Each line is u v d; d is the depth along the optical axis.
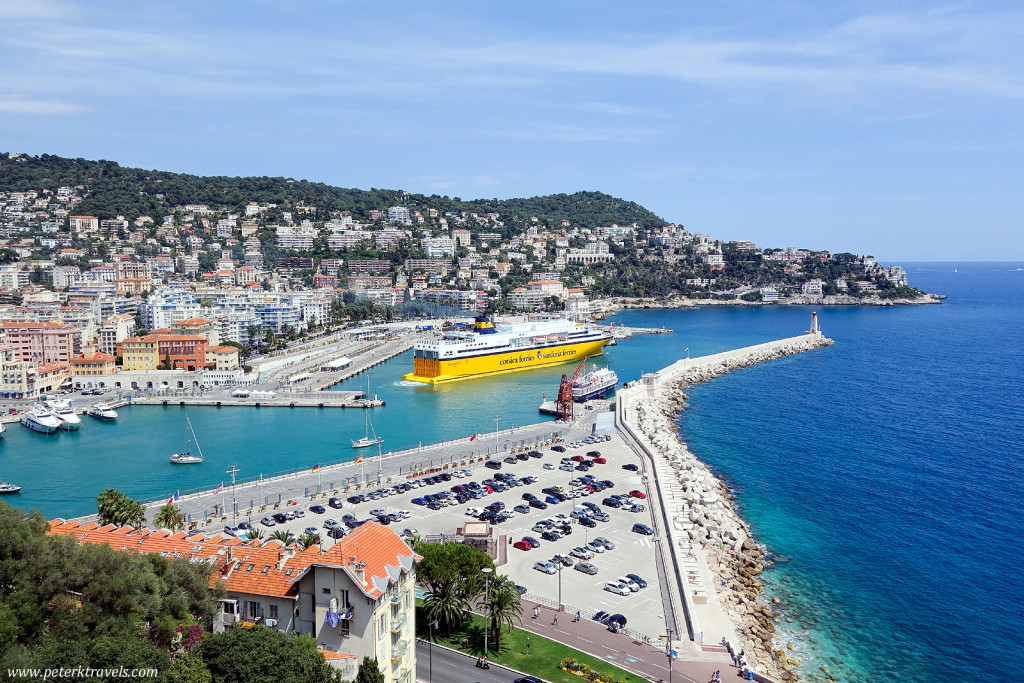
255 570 108.00
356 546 104.12
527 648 127.25
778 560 183.75
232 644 89.44
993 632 151.12
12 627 86.38
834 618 155.62
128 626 91.94
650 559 169.62
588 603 147.12
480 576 131.50
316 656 91.38
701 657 128.62
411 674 110.94
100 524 155.75
